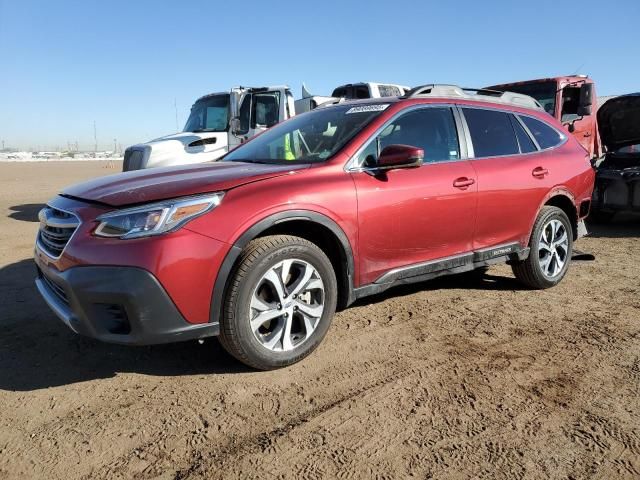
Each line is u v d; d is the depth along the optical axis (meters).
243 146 4.73
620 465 2.39
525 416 2.80
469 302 4.70
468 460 2.43
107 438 2.62
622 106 8.62
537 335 3.92
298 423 2.74
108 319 2.90
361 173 3.67
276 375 3.29
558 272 5.16
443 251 4.16
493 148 4.62
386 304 4.64
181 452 2.50
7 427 2.72
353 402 2.95
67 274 2.90
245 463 2.41
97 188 3.36
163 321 2.88
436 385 3.14
